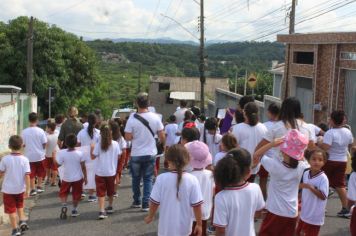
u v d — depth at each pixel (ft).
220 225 14.87
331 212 29.45
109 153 28.78
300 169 17.99
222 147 22.24
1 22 132.57
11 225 27.32
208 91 190.08
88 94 143.74
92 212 30.37
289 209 18.10
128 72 263.08
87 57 138.82
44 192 36.63
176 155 16.93
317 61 64.34
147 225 27.27
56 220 28.66
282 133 20.17
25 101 87.66
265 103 80.18
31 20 98.99
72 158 29.12
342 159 27.94
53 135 39.01
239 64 182.29
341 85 59.47
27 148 34.88
